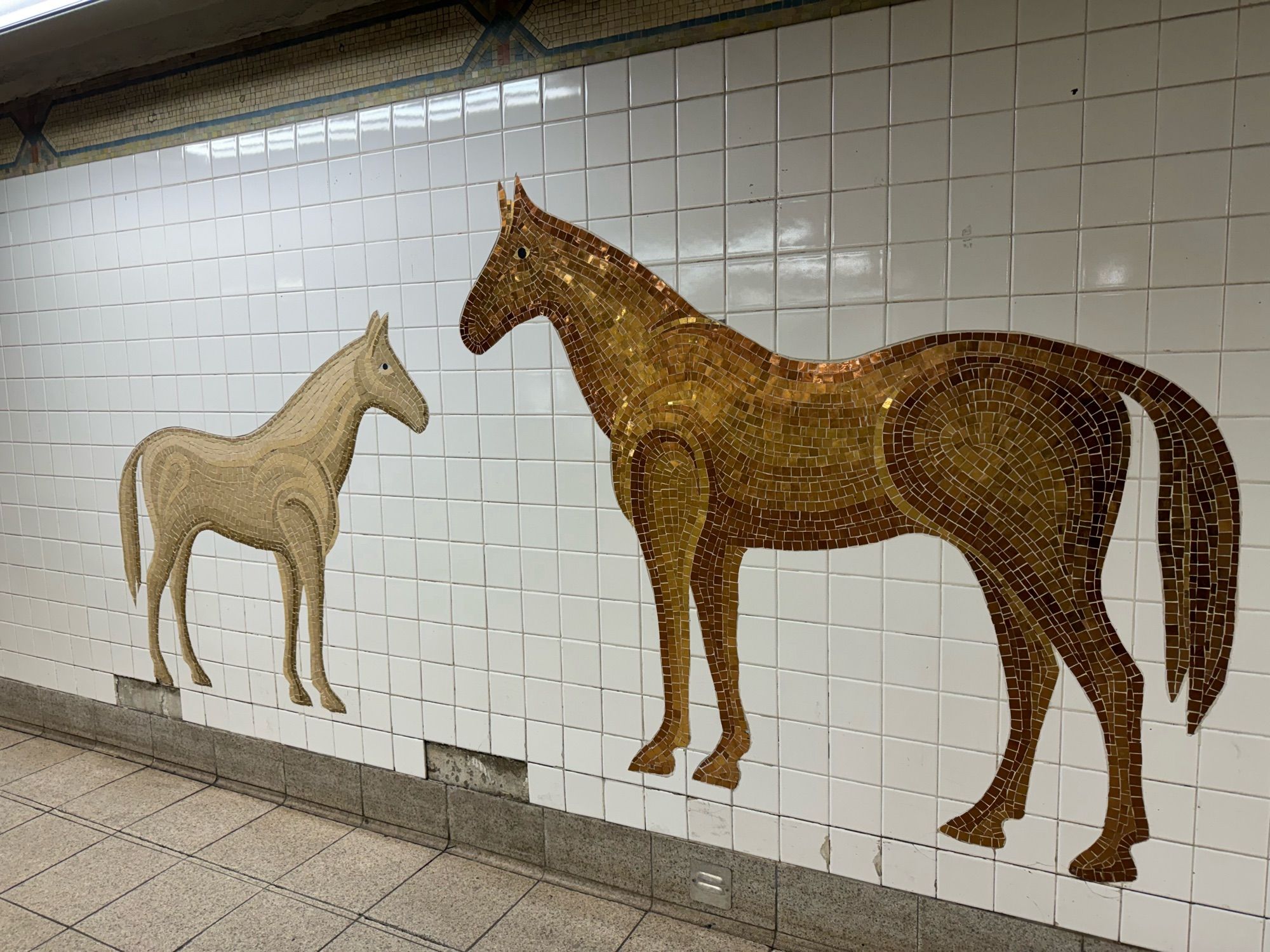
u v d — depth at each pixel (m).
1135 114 1.76
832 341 2.08
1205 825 1.87
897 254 1.99
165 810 3.10
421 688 2.80
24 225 3.41
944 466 2.00
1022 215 1.87
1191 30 1.70
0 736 3.76
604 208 2.31
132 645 3.43
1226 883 1.87
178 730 3.38
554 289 2.40
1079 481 1.89
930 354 1.99
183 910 2.50
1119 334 1.82
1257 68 1.67
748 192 2.13
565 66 2.31
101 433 3.36
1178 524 1.82
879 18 1.94
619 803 2.51
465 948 2.32
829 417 2.10
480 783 2.74
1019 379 1.92
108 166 3.16
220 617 3.18
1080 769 1.96
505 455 2.54
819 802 2.25
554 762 2.60
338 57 2.65
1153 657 1.87
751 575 2.24
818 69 2.02
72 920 2.46
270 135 2.80
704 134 2.16
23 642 3.76
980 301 1.93
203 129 2.93
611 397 2.36
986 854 2.08
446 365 2.60
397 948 2.32
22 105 3.33
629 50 2.22
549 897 2.55
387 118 2.59
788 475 2.16
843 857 2.24
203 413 3.10
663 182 2.22
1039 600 1.95
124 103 3.08
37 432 3.53
